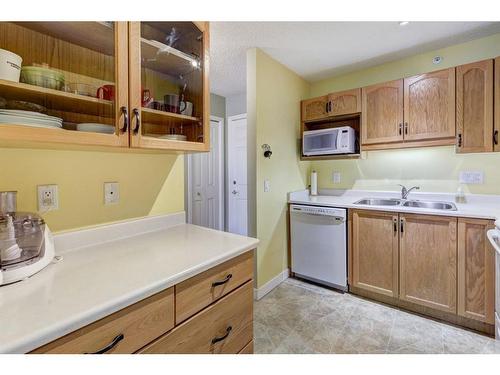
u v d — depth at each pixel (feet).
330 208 8.01
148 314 2.61
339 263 7.89
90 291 2.45
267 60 7.98
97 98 3.28
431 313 6.62
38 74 2.94
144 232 4.67
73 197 3.83
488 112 6.29
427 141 7.13
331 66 8.87
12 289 2.49
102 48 3.38
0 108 2.80
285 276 9.04
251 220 7.80
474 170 7.37
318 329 6.13
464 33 6.85
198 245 3.89
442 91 6.86
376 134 7.94
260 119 7.73
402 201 8.12
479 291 5.81
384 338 5.76
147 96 3.98
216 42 7.16
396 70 8.48
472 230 5.86
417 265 6.62
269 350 5.37
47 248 3.06
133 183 4.60
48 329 1.92
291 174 9.36
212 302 3.36
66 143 2.85
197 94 4.54
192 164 11.49
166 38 4.24
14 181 3.29
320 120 9.41
